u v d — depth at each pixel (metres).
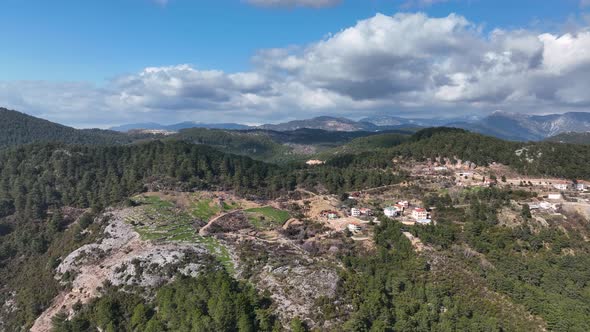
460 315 138.00
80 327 135.88
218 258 166.62
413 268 160.50
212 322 119.06
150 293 145.38
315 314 126.00
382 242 179.25
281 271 149.75
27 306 162.50
